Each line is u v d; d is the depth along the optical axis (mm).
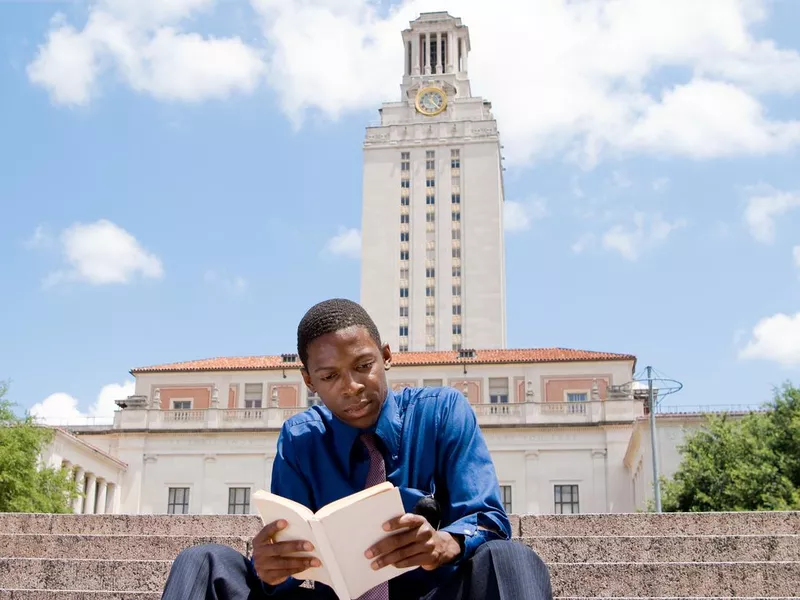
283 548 3279
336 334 3715
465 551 3449
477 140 107000
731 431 30828
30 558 7102
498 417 52125
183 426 54406
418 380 57125
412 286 103562
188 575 3400
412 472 3932
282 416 54031
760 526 7977
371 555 3227
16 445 31578
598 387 55594
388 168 107562
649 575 6309
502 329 102188
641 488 44969
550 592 3391
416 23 115188
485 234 104188
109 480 51031
